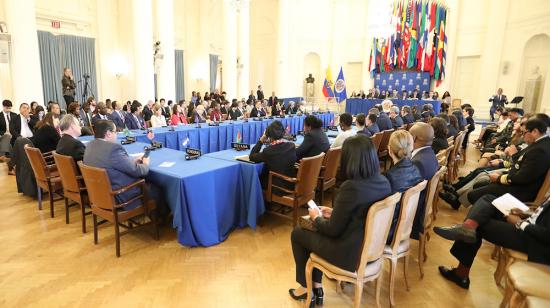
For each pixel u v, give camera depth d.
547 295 1.56
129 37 8.38
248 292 2.23
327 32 14.83
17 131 5.02
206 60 12.70
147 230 3.12
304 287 2.06
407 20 12.75
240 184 3.13
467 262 2.31
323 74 15.02
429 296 2.23
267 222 3.36
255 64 15.74
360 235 1.71
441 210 3.84
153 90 8.56
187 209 2.71
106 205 2.59
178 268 2.49
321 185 3.53
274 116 8.16
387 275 2.48
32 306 2.04
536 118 2.65
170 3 9.09
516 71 10.52
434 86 12.73
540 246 1.86
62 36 8.86
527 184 2.64
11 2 6.32
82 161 2.98
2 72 6.78
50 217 3.37
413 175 2.02
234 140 6.33
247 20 11.83
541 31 9.66
